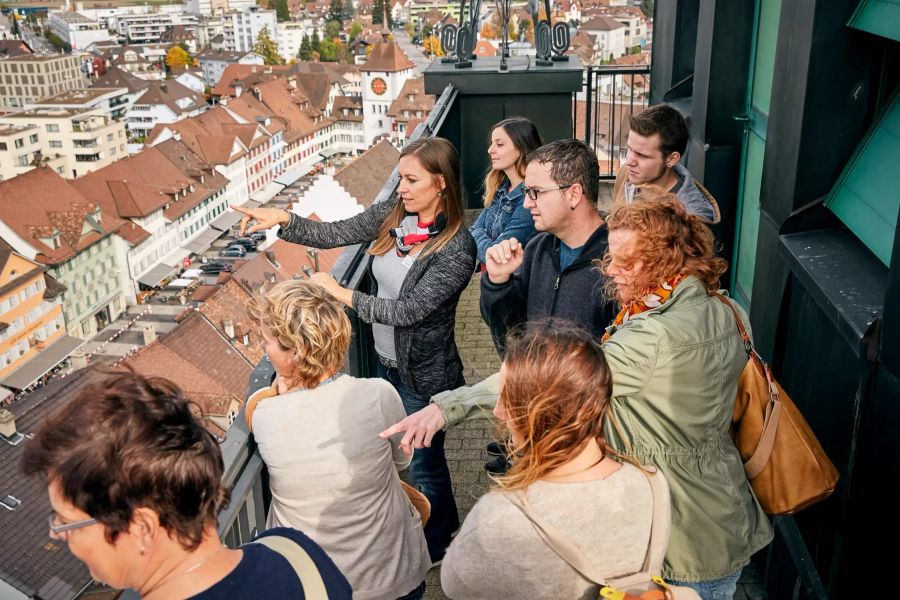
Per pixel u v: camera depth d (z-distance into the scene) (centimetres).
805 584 267
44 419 124
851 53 265
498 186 382
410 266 288
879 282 242
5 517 3070
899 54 259
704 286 207
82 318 7081
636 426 198
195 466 126
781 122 295
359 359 304
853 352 238
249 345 4441
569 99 775
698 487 198
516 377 147
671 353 192
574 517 146
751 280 404
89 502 120
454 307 298
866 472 220
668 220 202
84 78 17450
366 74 11475
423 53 18900
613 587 149
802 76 272
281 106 10819
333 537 215
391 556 225
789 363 300
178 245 8162
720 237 437
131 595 138
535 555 146
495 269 265
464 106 781
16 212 6775
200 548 132
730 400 204
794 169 280
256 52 18800
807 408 279
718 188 426
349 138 11844
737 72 408
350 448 211
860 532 225
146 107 12206
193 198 8306
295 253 5034
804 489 215
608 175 778
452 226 287
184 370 4191
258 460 211
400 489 234
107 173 7606
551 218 253
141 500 121
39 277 6500
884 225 242
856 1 260
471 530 149
